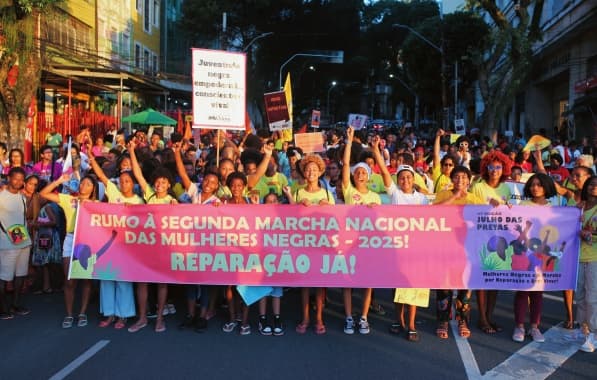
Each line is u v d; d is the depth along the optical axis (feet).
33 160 55.06
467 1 78.89
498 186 21.52
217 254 20.61
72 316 21.63
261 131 39.60
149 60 107.96
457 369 17.38
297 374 16.88
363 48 235.61
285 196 24.77
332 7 145.59
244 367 17.42
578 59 85.81
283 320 22.43
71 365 17.52
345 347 19.26
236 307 22.38
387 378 16.65
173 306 23.39
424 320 22.58
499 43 76.64
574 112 83.51
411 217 20.15
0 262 22.33
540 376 16.92
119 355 18.39
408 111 277.44
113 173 29.14
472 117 204.33
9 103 42.73
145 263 20.83
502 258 20.02
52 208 25.91
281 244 20.44
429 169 34.17
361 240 20.29
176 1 134.82
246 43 142.82
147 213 20.74
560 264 19.88
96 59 74.18
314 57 151.74
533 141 29.94
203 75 24.72
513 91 77.30
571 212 19.85
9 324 21.71
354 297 26.07
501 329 21.29
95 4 81.51
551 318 22.70
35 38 43.39
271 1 135.03
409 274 20.16
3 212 22.29
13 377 16.62
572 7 81.41
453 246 20.12
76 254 20.97
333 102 272.31
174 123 68.49
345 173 21.44
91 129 67.05
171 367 17.38
